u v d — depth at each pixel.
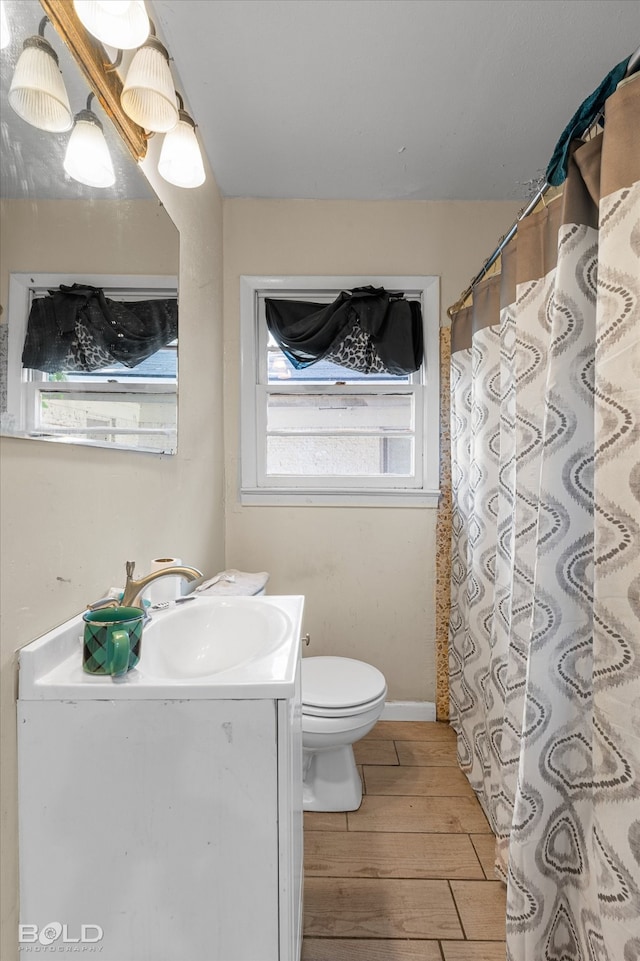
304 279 2.21
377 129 1.77
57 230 0.81
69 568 0.89
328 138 1.82
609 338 0.91
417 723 2.21
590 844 1.01
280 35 1.39
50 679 0.77
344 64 1.50
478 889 1.33
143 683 0.76
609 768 0.91
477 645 1.74
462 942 1.19
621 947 0.86
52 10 0.78
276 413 2.29
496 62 1.49
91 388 0.94
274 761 0.77
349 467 2.28
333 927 1.22
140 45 0.91
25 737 0.75
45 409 0.78
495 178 2.07
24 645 0.76
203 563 1.82
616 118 0.89
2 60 0.66
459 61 1.49
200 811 0.77
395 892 1.32
